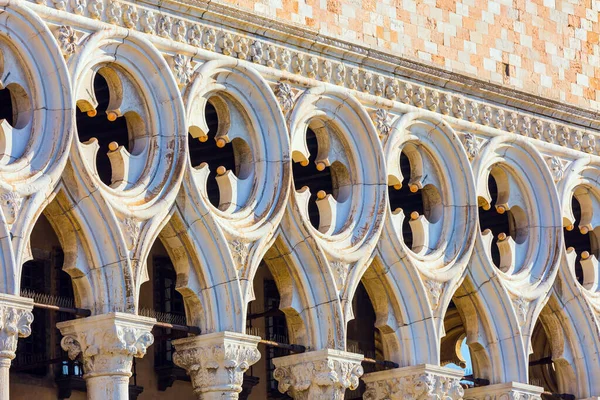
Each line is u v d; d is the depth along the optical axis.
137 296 43.09
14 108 42.59
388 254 48.72
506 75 52.59
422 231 49.69
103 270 42.88
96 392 42.62
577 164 53.91
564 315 52.94
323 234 47.28
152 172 44.09
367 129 48.41
